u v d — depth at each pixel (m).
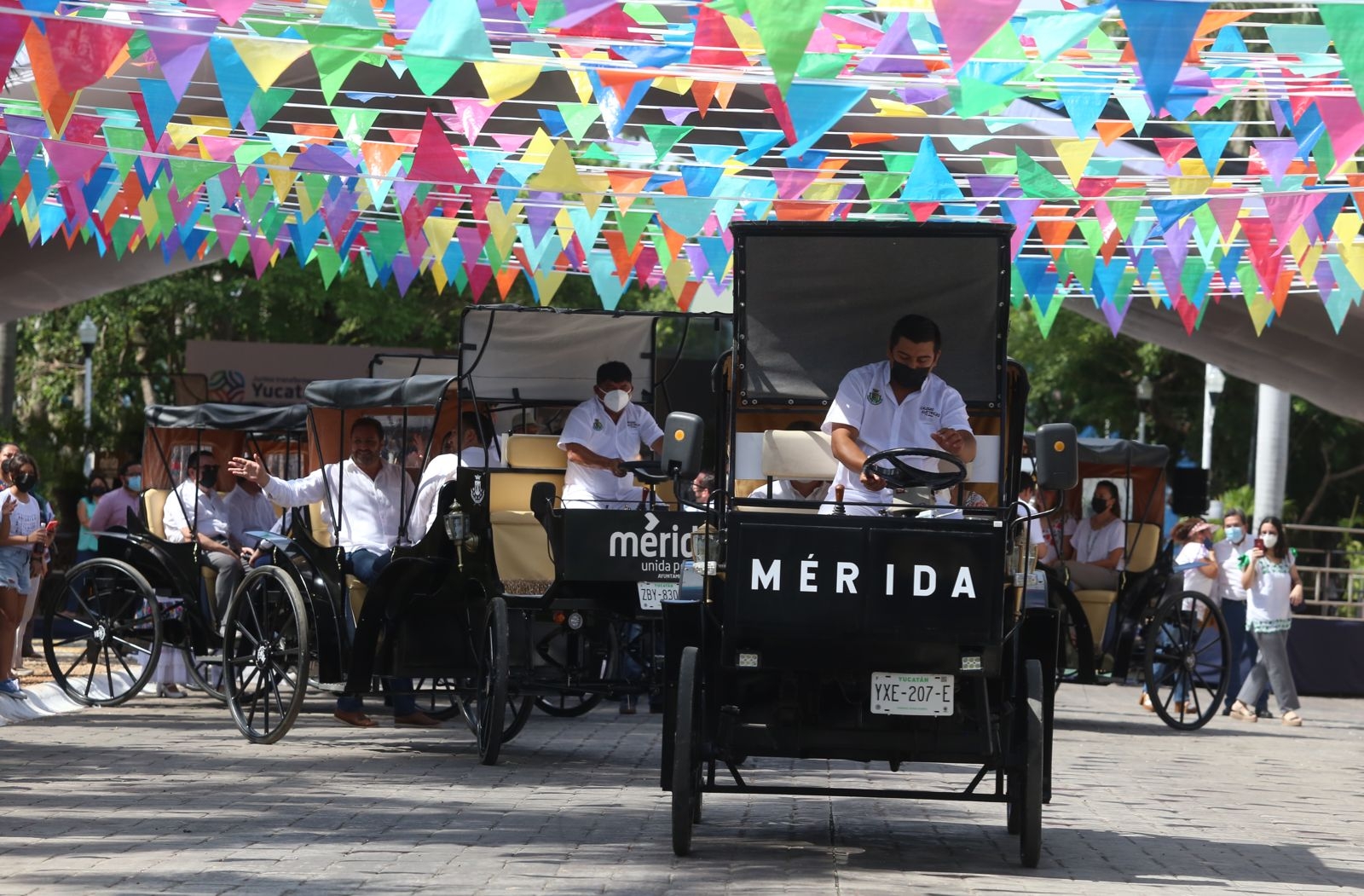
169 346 65.50
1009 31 13.92
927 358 13.30
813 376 13.73
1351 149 15.09
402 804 16.12
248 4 12.08
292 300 60.22
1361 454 74.94
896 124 25.59
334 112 17.55
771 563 12.65
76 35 13.40
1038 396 73.75
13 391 53.16
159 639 25.31
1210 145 16.42
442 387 21.33
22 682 26.72
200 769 18.42
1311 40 13.84
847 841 14.53
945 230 13.40
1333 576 46.03
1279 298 23.70
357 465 21.75
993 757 13.26
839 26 15.02
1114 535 28.62
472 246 23.92
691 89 16.88
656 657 20.56
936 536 12.59
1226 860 14.35
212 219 26.39
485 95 30.11
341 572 21.33
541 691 19.89
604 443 20.20
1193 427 72.62
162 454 26.56
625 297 66.56
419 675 20.44
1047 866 13.51
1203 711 33.19
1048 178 19.14
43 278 37.03
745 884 12.12
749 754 13.42
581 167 20.23
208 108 27.53
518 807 16.12
